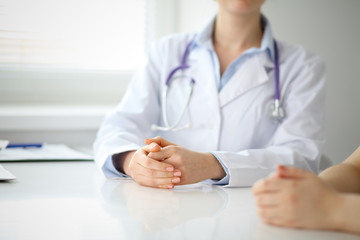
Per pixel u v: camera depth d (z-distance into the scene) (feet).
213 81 4.39
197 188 3.19
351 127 6.40
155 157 3.19
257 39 4.77
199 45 4.64
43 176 3.46
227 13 4.58
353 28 6.34
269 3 6.19
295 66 4.51
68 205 2.54
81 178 3.44
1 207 2.47
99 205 2.55
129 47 6.56
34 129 5.34
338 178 2.57
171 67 4.66
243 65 4.46
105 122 4.46
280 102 4.41
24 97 6.20
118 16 6.42
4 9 5.91
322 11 6.28
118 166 3.64
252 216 2.32
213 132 4.28
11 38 5.99
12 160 4.06
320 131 4.23
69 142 5.56
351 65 6.37
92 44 6.38
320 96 4.37
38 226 2.11
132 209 2.46
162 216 2.31
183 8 6.61
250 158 3.49
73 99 6.42
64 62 6.30
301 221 2.05
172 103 4.48
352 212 1.97
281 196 2.10
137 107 4.52
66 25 6.21
